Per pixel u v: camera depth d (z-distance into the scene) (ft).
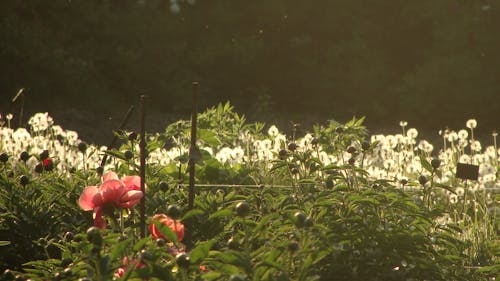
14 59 111.04
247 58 137.18
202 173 26.76
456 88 133.08
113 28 129.39
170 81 130.52
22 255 21.88
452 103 134.21
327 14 143.84
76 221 22.35
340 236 18.31
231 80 139.23
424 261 19.11
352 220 18.99
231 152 29.99
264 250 16.20
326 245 16.63
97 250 14.84
